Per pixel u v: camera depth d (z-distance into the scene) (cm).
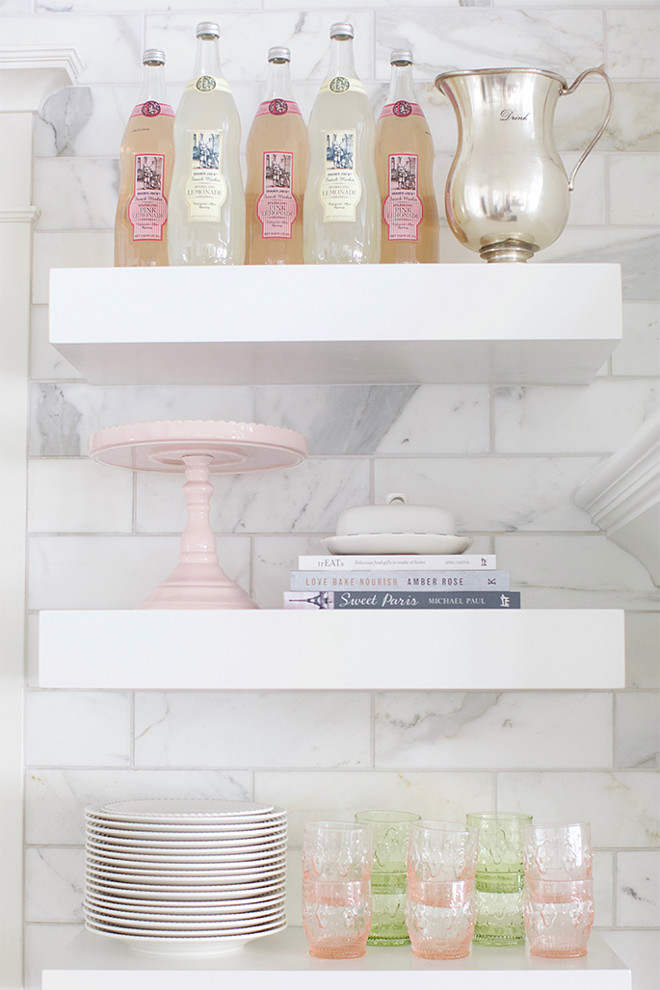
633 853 133
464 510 138
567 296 114
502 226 118
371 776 135
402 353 122
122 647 113
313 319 116
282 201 127
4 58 140
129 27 144
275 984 108
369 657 111
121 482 139
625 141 142
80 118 143
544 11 143
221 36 144
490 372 133
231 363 128
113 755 136
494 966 109
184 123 123
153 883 116
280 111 129
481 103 120
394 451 139
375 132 132
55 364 141
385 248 128
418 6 144
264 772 135
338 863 114
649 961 132
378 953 116
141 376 135
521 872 120
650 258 141
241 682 112
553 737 135
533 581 137
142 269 117
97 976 109
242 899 116
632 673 135
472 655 111
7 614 137
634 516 121
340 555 120
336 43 127
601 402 139
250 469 135
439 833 113
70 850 134
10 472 139
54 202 143
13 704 136
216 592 120
